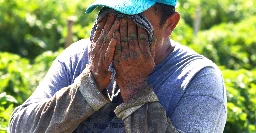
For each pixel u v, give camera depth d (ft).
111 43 12.09
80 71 13.61
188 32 50.37
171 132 12.36
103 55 12.19
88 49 13.74
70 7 52.42
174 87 12.91
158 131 12.26
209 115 12.64
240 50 49.70
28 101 13.53
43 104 12.91
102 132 13.12
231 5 70.03
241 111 25.68
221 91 13.01
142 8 12.14
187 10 63.26
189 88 12.81
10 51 47.65
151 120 12.34
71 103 12.39
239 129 25.59
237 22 68.08
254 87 28.14
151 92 12.42
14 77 30.60
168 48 13.28
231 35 49.83
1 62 31.30
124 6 12.05
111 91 13.25
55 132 12.60
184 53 13.30
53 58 35.91
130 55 12.19
